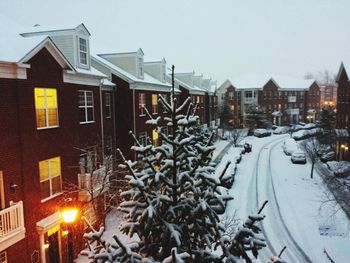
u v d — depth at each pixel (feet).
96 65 75.66
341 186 76.28
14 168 38.19
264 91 229.45
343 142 111.96
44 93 44.14
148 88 83.87
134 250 18.70
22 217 37.14
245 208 71.05
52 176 45.98
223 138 172.04
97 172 54.44
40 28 59.26
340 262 47.55
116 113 76.69
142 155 19.79
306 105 263.08
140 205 18.29
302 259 49.67
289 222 63.62
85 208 51.70
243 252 17.63
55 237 45.44
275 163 118.93
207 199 18.60
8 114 37.29
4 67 36.45
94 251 18.17
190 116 20.44
